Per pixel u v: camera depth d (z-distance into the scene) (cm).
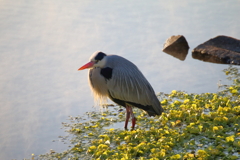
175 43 1806
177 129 1034
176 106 1216
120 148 932
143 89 1097
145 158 872
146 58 1702
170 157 844
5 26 2067
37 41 1875
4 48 1795
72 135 1087
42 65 1623
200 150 845
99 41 1875
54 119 1205
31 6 2402
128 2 2497
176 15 2245
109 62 1093
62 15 2242
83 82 1479
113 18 2189
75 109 1274
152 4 2455
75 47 1803
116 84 1088
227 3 2442
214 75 1516
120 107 1290
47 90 1416
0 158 984
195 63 1670
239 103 1179
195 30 2025
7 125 1172
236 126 998
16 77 1520
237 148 872
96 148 959
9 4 2427
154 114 1129
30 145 1044
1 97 1366
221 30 2011
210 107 1173
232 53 1680
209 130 981
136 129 1079
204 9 2347
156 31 2009
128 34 1966
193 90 1382
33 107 1292
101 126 1134
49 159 948
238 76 1484
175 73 1554
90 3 2477
